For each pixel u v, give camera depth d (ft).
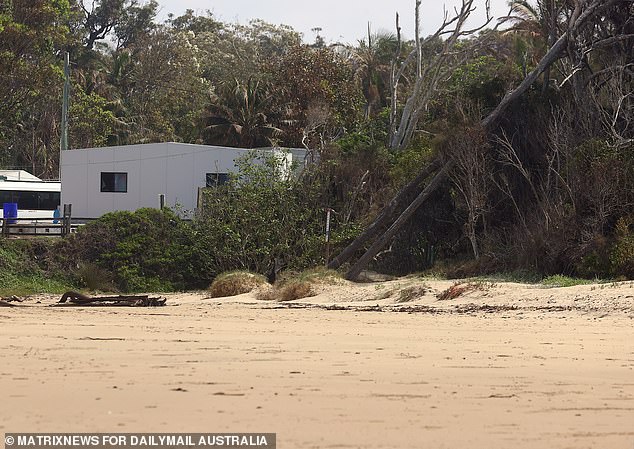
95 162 269.23
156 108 489.67
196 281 217.36
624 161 170.09
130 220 225.35
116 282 216.74
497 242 185.88
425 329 85.87
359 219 217.15
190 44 519.60
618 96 184.14
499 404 41.42
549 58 197.98
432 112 310.24
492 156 199.11
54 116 459.73
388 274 208.85
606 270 156.15
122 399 40.63
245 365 53.47
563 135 184.65
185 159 259.19
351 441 33.09
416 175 205.98
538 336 77.61
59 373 48.83
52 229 275.80
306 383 46.29
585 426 36.94
